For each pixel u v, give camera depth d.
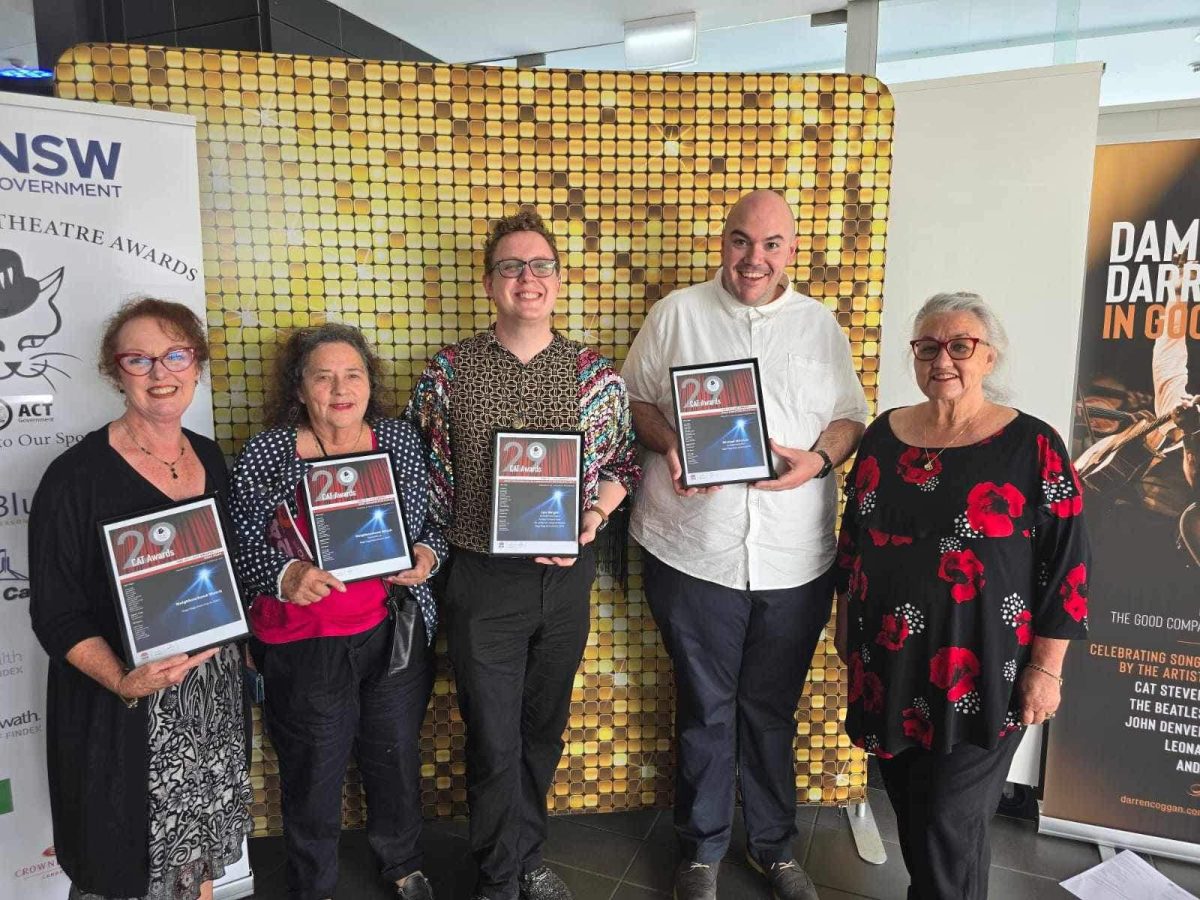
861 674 1.49
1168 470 1.88
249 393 1.93
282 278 1.90
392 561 1.54
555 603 1.65
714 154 1.97
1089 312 1.93
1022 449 1.35
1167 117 2.42
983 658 1.34
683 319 1.77
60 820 1.25
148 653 1.22
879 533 1.45
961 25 3.49
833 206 2.00
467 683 1.62
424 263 1.95
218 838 1.38
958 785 1.40
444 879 1.92
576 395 1.63
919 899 1.49
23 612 1.58
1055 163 1.97
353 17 3.65
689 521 1.71
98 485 1.22
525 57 4.28
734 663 1.75
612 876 1.94
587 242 1.98
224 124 1.82
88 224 1.58
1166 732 1.93
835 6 3.59
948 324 1.38
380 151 1.89
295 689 1.55
